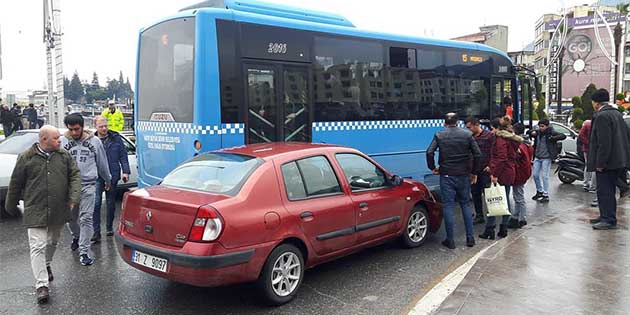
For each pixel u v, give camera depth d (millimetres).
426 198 7215
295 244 5281
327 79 8672
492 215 7473
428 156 7207
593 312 4449
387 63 9648
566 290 4996
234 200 4746
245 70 7609
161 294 5414
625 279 5316
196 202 4676
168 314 4879
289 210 5113
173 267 4621
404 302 5145
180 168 5660
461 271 5961
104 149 7188
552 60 41094
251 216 4777
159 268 4766
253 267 4766
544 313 4434
